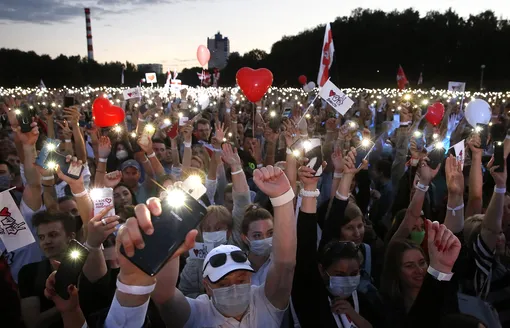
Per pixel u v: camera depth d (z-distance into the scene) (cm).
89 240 232
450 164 361
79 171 254
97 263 235
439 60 5744
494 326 279
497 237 328
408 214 363
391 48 6019
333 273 273
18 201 456
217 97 2627
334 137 720
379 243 440
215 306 219
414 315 224
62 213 309
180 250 146
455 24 5828
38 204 373
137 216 142
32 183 371
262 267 311
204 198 472
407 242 303
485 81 5416
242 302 214
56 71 8156
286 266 217
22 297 279
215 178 498
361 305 293
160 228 143
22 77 7681
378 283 385
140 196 532
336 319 265
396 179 611
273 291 224
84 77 9162
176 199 147
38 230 299
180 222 145
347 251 272
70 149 641
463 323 213
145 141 527
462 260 333
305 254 245
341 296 272
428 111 709
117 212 382
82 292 234
